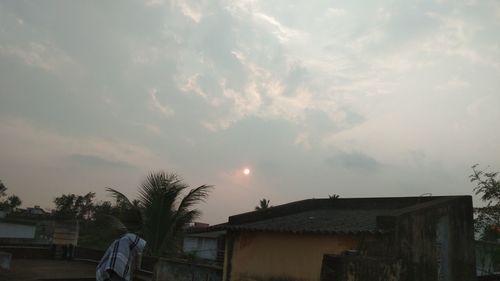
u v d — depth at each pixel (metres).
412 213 10.43
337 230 10.55
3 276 15.48
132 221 22.12
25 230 35.69
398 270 9.49
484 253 16.64
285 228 11.67
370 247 10.02
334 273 8.13
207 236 32.41
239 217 14.01
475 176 16.05
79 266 22.41
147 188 21.95
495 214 15.56
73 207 58.22
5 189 63.44
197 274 14.97
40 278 16.17
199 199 22.56
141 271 20.03
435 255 11.13
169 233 21.78
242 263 13.05
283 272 11.91
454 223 12.34
